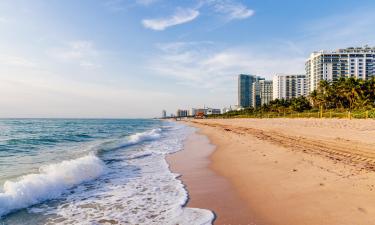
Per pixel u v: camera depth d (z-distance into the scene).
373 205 6.62
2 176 10.87
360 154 12.78
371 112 44.28
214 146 22.33
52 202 8.38
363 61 147.38
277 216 6.64
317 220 6.17
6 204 7.64
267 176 10.34
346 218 6.10
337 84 79.44
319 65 153.12
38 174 10.34
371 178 8.66
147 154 18.23
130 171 12.77
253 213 6.98
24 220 7.00
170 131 51.91
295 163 11.85
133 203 8.23
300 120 54.94
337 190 7.85
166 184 10.35
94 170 12.02
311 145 16.75
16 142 26.77
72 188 9.86
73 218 7.13
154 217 7.09
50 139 30.45
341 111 70.12
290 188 8.55
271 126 43.44
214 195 8.70
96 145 23.42
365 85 68.19
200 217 6.94
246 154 15.99
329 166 10.65
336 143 16.86
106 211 7.60
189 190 9.44
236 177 10.80
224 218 6.80
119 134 41.28
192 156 17.20
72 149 20.83
